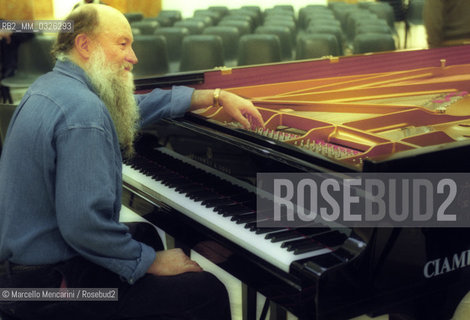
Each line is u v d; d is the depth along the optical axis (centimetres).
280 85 279
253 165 179
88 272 166
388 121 215
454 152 151
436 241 157
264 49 538
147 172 219
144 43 551
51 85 164
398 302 155
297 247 157
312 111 243
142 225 222
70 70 171
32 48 561
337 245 156
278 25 794
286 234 166
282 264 151
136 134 228
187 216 189
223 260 175
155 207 207
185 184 206
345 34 937
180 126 209
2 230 163
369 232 145
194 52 550
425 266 157
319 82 292
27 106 162
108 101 177
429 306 176
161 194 201
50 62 562
